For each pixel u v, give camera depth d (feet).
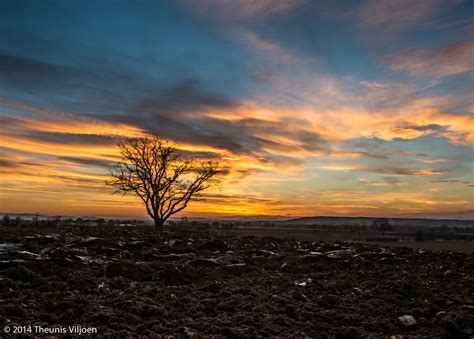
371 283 35.55
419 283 36.06
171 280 32.89
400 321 25.36
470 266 45.52
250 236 68.33
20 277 28.48
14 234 53.78
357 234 166.61
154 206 112.06
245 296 29.07
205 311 25.32
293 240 67.10
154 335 19.72
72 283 28.84
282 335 21.90
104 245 46.34
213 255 46.50
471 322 23.90
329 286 33.27
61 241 48.70
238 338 20.90
